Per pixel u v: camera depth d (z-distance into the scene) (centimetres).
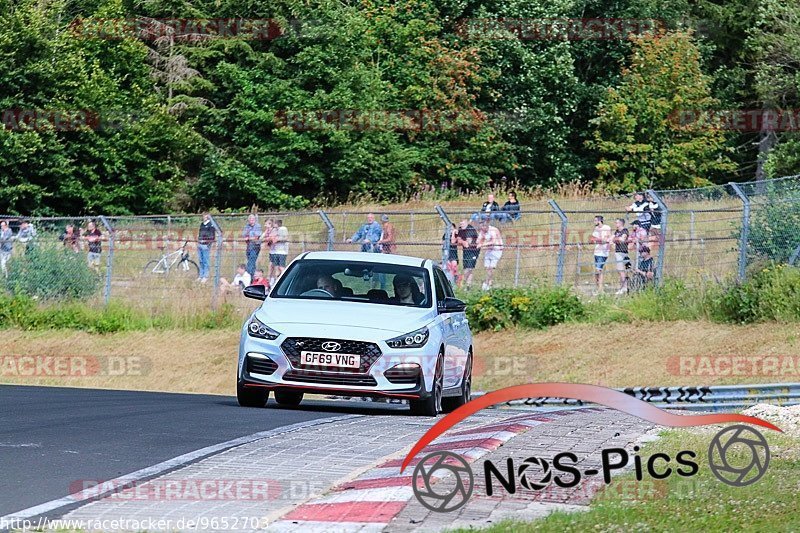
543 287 7219
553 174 14100
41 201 11731
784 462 2495
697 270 7069
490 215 7594
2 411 3366
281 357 3491
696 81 13112
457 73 13312
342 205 12288
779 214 6856
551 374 6316
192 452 2508
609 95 13262
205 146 12825
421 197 12888
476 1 13925
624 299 7031
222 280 7950
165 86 13062
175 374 6944
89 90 11831
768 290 6525
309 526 1789
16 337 7562
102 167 12056
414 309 3697
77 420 3122
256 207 12475
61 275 8069
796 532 1877
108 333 7662
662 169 12900
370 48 13412
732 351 6081
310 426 3014
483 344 6888
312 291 3769
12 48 11469
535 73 13625
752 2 14638
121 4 13100
